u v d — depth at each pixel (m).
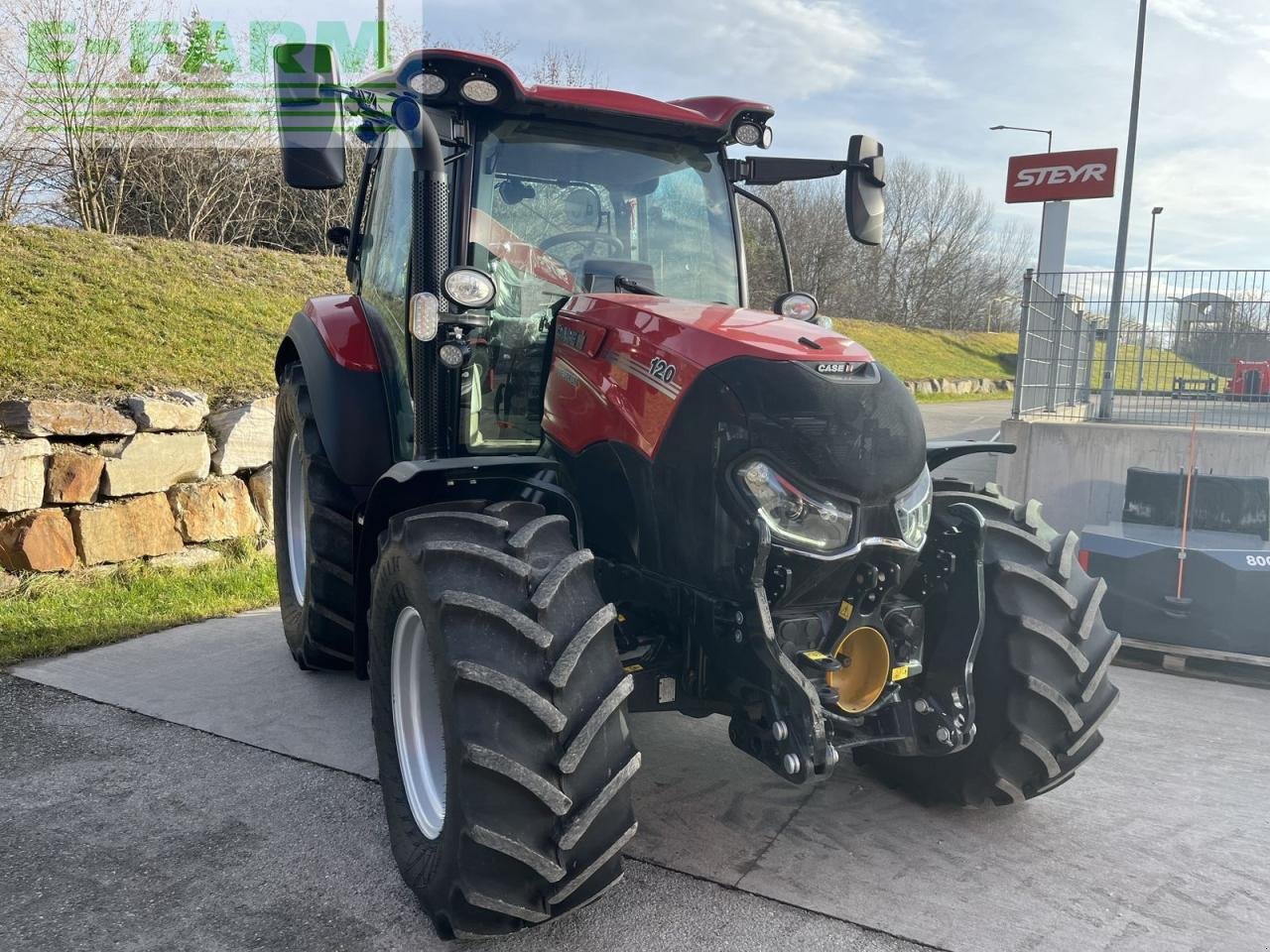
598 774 2.11
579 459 2.72
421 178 2.64
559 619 2.15
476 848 2.07
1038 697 2.71
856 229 3.22
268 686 3.95
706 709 2.60
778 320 2.64
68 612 4.70
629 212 3.17
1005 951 2.26
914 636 2.59
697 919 2.36
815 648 2.43
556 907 2.15
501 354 2.94
